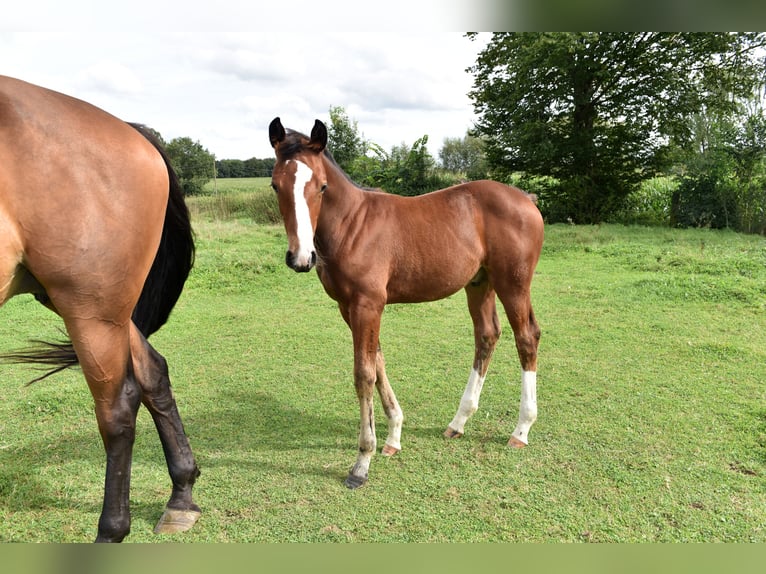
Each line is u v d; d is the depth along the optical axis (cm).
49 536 226
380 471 285
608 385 393
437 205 312
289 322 575
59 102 181
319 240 280
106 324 189
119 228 184
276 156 263
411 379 420
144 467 287
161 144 241
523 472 280
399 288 301
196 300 670
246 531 232
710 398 366
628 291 669
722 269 751
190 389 399
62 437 319
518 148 1620
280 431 334
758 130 1366
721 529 229
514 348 491
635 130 1572
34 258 173
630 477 271
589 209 1585
